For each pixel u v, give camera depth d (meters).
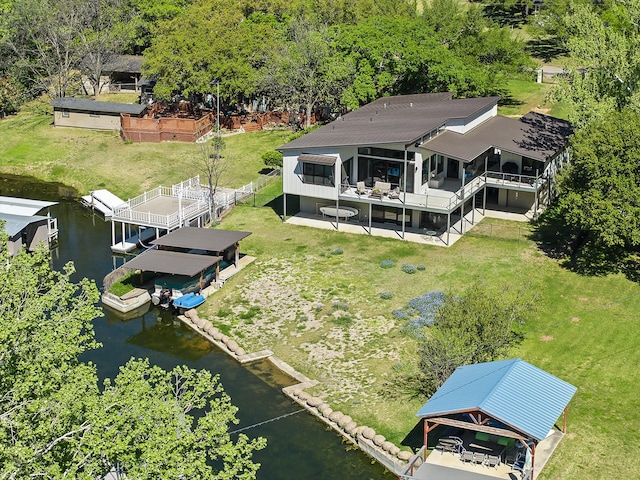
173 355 46.56
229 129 85.06
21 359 28.45
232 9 90.00
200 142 81.31
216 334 47.84
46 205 63.09
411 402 40.41
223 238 54.75
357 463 37.09
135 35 101.06
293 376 43.62
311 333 47.31
